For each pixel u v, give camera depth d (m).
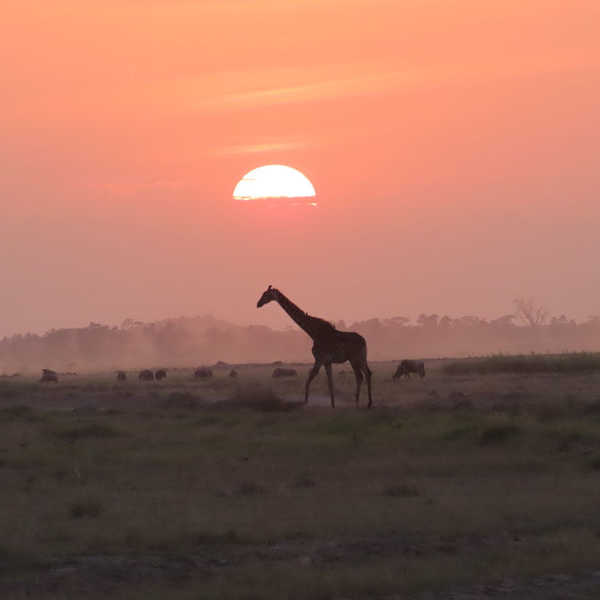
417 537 35.72
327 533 36.19
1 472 54.47
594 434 63.28
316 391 120.75
